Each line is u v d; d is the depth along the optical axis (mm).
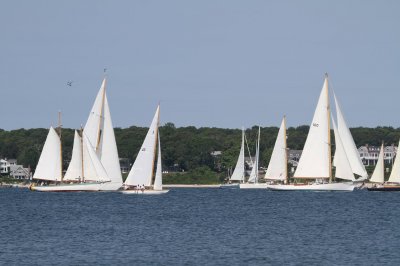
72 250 198500
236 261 181750
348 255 189750
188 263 179500
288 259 184125
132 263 179750
